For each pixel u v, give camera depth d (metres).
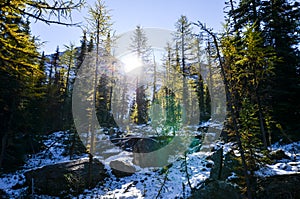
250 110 9.11
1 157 15.16
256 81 10.59
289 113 14.89
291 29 15.60
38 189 12.70
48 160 19.28
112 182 13.48
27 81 12.88
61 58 28.31
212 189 8.54
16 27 5.03
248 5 16.39
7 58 5.17
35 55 5.38
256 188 7.88
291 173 8.11
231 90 8.61
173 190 10.71
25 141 19.86
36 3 4.80
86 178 13.20
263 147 10.59
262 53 10.20
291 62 15.48
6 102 15.38
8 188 13.60
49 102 22.28
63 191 12.55
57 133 25.77
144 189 11.48
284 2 15.52
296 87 14.62
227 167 9.61
